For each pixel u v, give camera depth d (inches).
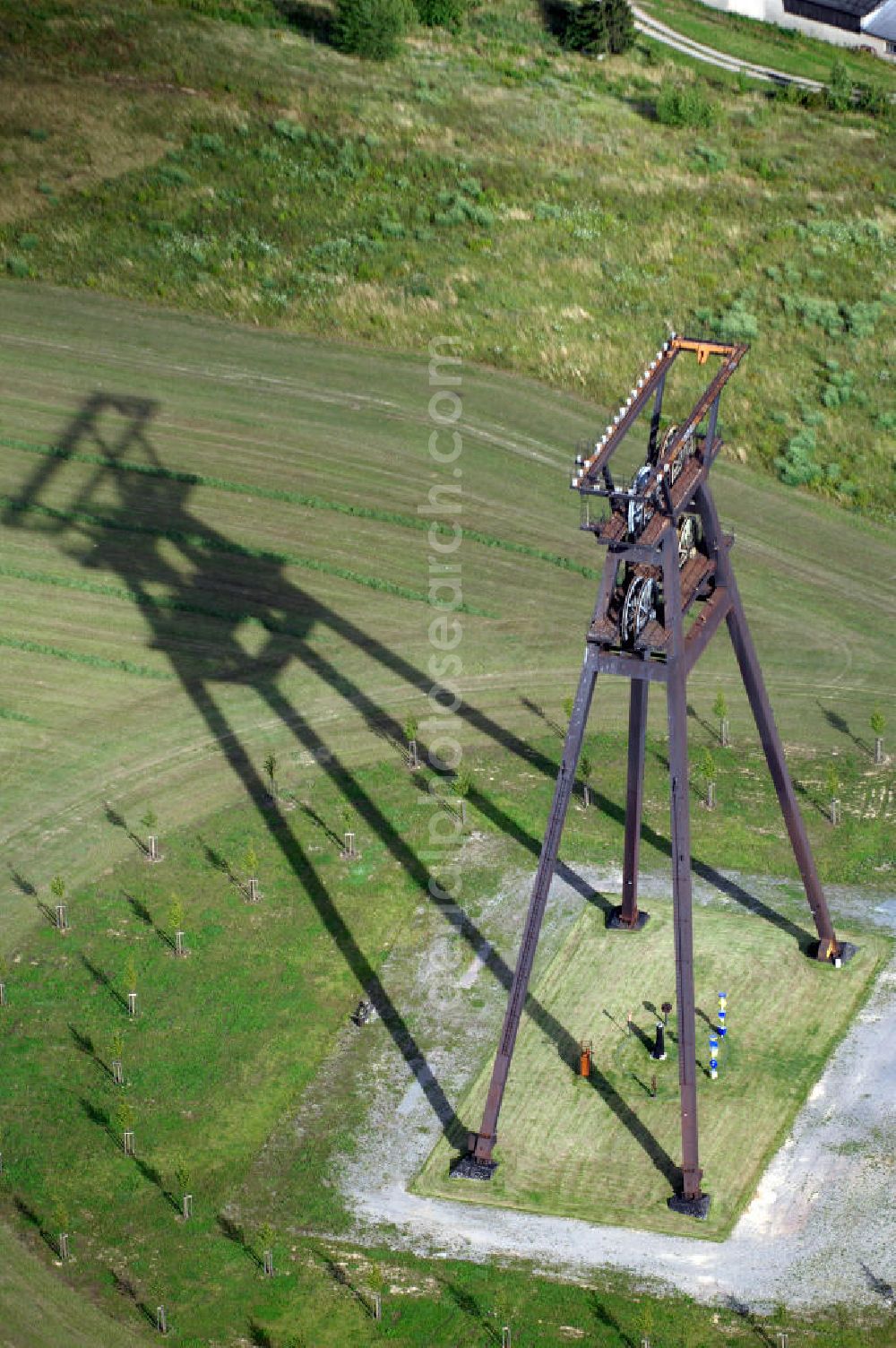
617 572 1903.3
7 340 3538.4
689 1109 1860.2
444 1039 2113.7
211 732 2669.8
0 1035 2102.6
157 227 3873.0
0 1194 1879.9
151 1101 2010.3
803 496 3326.8
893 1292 1755.7
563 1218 1863.9
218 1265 1800.0
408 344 3644.2
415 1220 1862.7
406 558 3065.9
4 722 2669.8
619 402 3526.1
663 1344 1697.8
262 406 3425.2
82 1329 1723.7
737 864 2428.6
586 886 2379.4
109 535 3065.9
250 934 2279.8
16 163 4008.4
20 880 2369.6
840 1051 2087.8
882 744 2682.1
